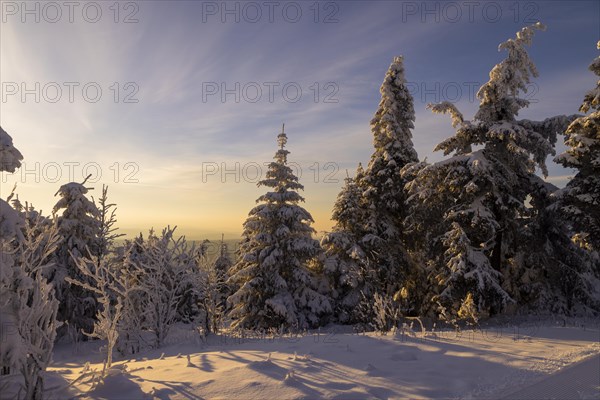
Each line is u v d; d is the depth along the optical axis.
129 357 11.70
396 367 6.92
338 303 24.02
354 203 25.86
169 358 9.17
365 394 5.48
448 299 18.36
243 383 6.11
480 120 20.05
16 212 6.14
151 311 13.70
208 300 15.66
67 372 7.94
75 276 21.16
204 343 12.65
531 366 6.82
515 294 19.91
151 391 5.86
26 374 5.20
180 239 14.82
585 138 17.11
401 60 27.22
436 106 20.06
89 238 22.38
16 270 5.74
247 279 23.81
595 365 6.84
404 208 25.42
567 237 19.42
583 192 16.98
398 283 24.23
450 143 20.27
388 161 25.45
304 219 23.66
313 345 9.33
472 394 5.42
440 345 8.80
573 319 16.94
